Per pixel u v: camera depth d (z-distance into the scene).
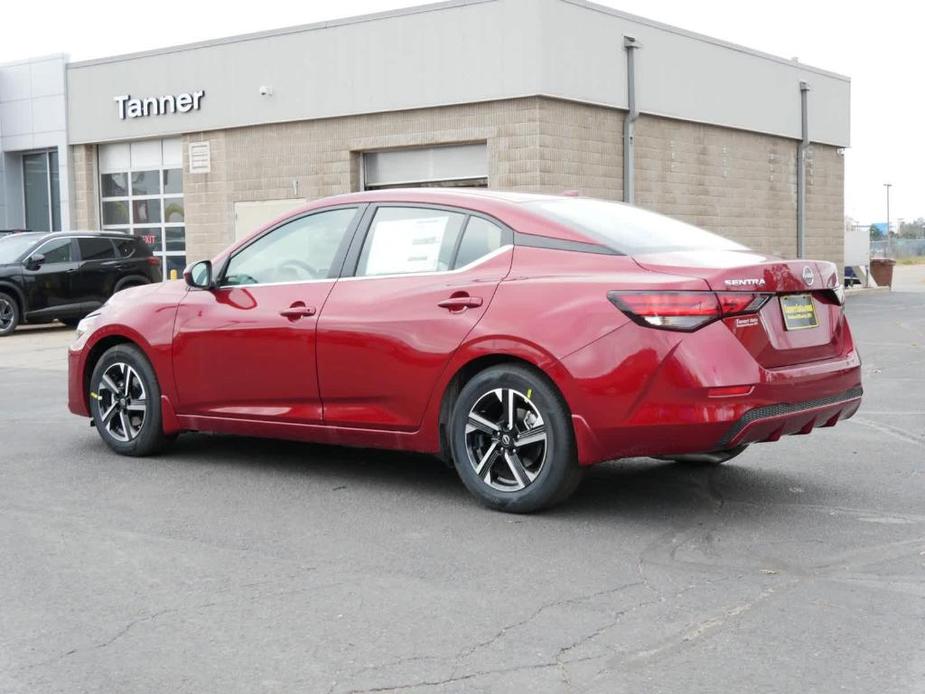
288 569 4.56
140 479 6.35
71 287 18.84
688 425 4.88
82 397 7.21
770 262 5.24
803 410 5.21
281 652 3.63
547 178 19.38
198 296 6.64
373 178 21.64
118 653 3.64
